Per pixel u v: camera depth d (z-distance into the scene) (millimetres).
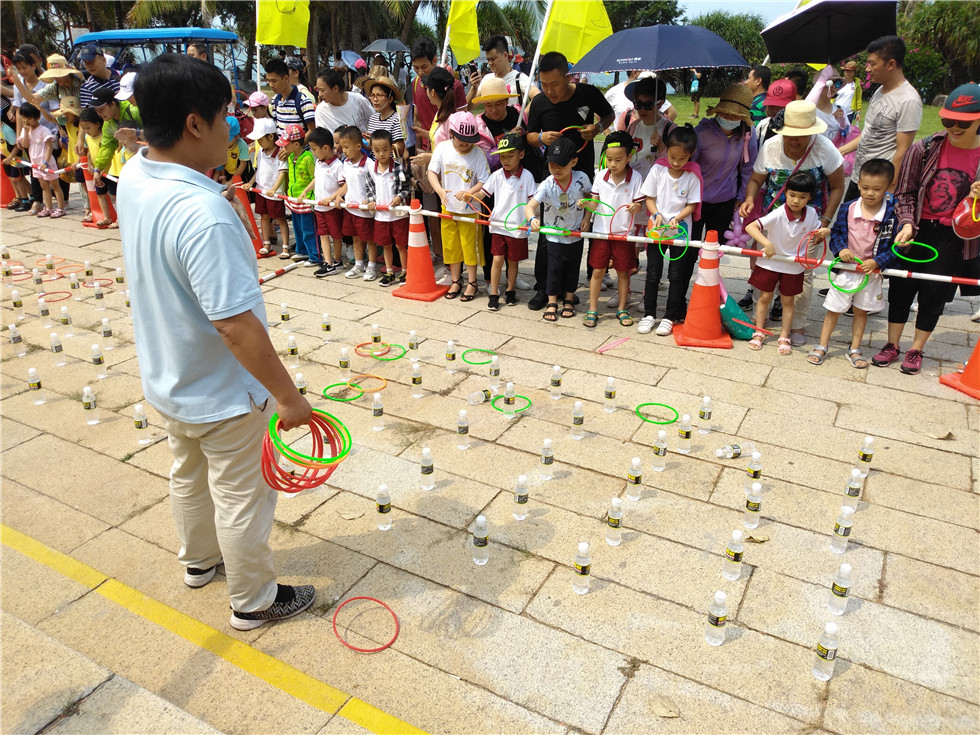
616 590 3287
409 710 2682
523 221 6445
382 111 7609
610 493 4008
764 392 5152
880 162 5074
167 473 4242
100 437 4621
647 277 6328
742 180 6598
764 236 5613
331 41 25438
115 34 12977
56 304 6973
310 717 2650
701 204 6238
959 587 3314
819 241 5531
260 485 2816
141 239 2400
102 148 8883
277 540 3619
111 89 8969
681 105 22969
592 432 4633
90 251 8750
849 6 6113
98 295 7000
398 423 4762
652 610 3172
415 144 8516
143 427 4730
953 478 4137
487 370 5531
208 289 2305
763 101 7562
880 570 3424
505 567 3428
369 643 2982
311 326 6422
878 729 2627
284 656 2920
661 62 5719
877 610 3182
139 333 2633
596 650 2957
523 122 7266
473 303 7023
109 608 3182
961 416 4816
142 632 3045
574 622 3100
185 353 2537
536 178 6910
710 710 2689
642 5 30094
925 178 5082
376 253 7922
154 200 2348
